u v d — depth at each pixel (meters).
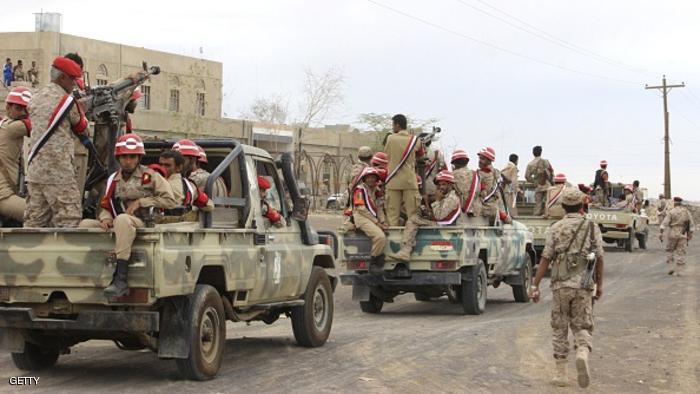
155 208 8.98
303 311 11.85
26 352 9.91
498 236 17.61
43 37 40.25
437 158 17.52
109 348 11.86
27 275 8.79
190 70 47.12
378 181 16.08
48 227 9.22
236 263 9.87
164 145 10.71
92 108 9.62
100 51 42.41
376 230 15.72
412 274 15.91
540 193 27.20
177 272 8.74
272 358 11.12
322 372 10.21
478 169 17.33
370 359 11.15
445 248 15.66
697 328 14.41
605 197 36.16
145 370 10.15
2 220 10.01
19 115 9.99
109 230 8.52
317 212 37.66
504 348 12.19
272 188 11.42
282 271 11.03
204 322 9.40
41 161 9.13
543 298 19.88
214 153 10.84
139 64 44.25
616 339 13.26
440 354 11.62
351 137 51.03
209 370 9.45
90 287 8.66
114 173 9.16
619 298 19.08
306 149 47.44
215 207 9.85
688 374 10.64
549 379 10.14
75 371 10.06
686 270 26.95
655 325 14.77
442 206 16.05
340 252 16.06
